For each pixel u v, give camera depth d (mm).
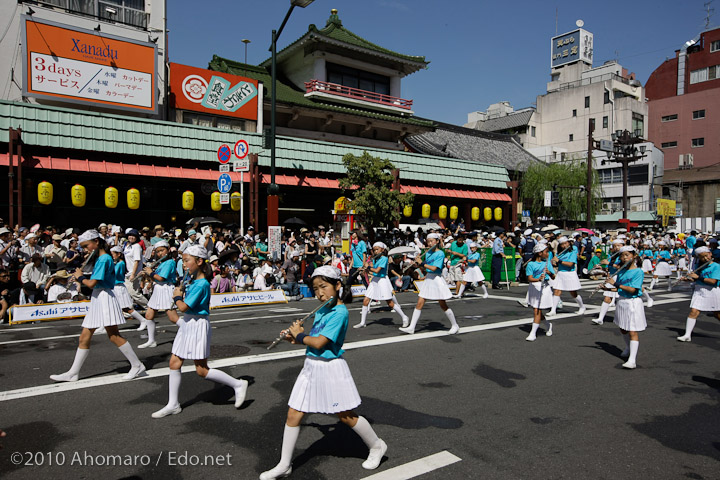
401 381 6004
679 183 49594
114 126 16172
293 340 3617
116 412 4910
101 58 17359
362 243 10352
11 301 10500
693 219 47250
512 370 6578
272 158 16438
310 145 20703
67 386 5695
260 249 15211
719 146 51812
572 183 34250
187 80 19562
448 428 4598
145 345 7668
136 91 18156
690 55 56125
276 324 9734
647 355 7570
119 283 8367
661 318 11102
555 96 55031
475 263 13758
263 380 5965
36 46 16109
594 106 52031
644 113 51906
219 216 19656
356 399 3629
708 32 54906
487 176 27672
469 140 38594
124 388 5641
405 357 7133
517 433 4504
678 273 21484
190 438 4316
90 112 15828
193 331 4809
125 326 9531
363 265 10008
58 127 15125
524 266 17750
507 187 28453
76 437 4324
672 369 6793
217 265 12328
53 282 10953
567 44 61281
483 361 6996
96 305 5766
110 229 13844
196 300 4746
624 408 5215
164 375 6156
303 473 3688
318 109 24469
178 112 19594
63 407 5035
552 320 10352
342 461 3900
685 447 4258
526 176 35469
